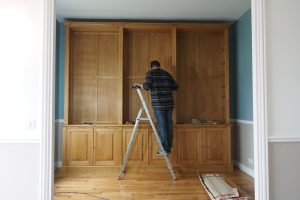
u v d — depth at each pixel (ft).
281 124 6.90
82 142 13.32
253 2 6.98
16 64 6.75
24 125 6.73
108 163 13.35
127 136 13.48
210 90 14.74
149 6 12.22
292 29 6.98
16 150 6.71
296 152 6.91
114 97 14.35
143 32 14.55
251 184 11.25
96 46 14.34
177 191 10.36
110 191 10.34
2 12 6.79
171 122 12.57
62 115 14.14
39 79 6.78
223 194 9.39
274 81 6.93
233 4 12.10
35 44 6.81
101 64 14.34
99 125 13.35
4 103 6.72
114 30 14.23
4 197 6.65
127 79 14.55
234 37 14.73
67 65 13.44
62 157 13.29
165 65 14.53
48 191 6.69
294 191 6.86
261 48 6.88
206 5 12.18
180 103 14.60
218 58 14.75
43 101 6.72
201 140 13.62
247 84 13.03
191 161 13.57
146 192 10.24
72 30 14.08
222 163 13.60
